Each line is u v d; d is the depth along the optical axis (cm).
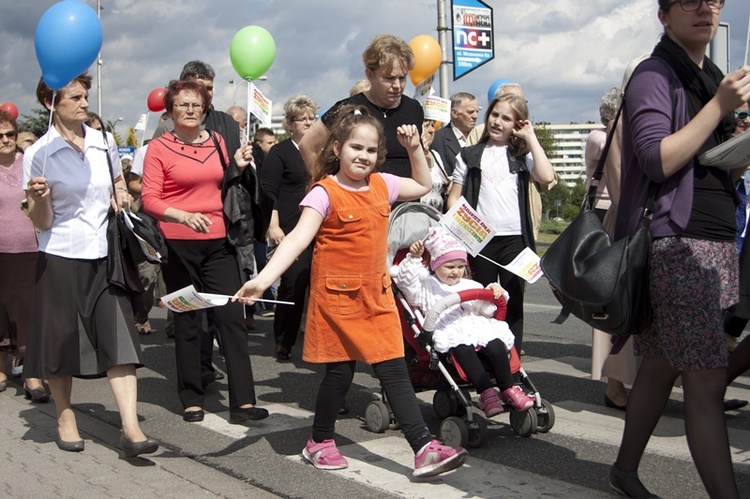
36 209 477
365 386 661
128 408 480
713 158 335
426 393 625
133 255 481
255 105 733
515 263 518
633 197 357
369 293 433
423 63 882
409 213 533
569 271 352
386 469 449
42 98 498
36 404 623
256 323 1005
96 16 488
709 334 337
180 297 389
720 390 340
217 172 567
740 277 370
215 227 564
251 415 555
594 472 436
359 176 432
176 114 564
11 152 673
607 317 343
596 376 570
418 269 502
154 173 557
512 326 627
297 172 762
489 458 465
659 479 420
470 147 637
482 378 480
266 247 982
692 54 362
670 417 537
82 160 491
